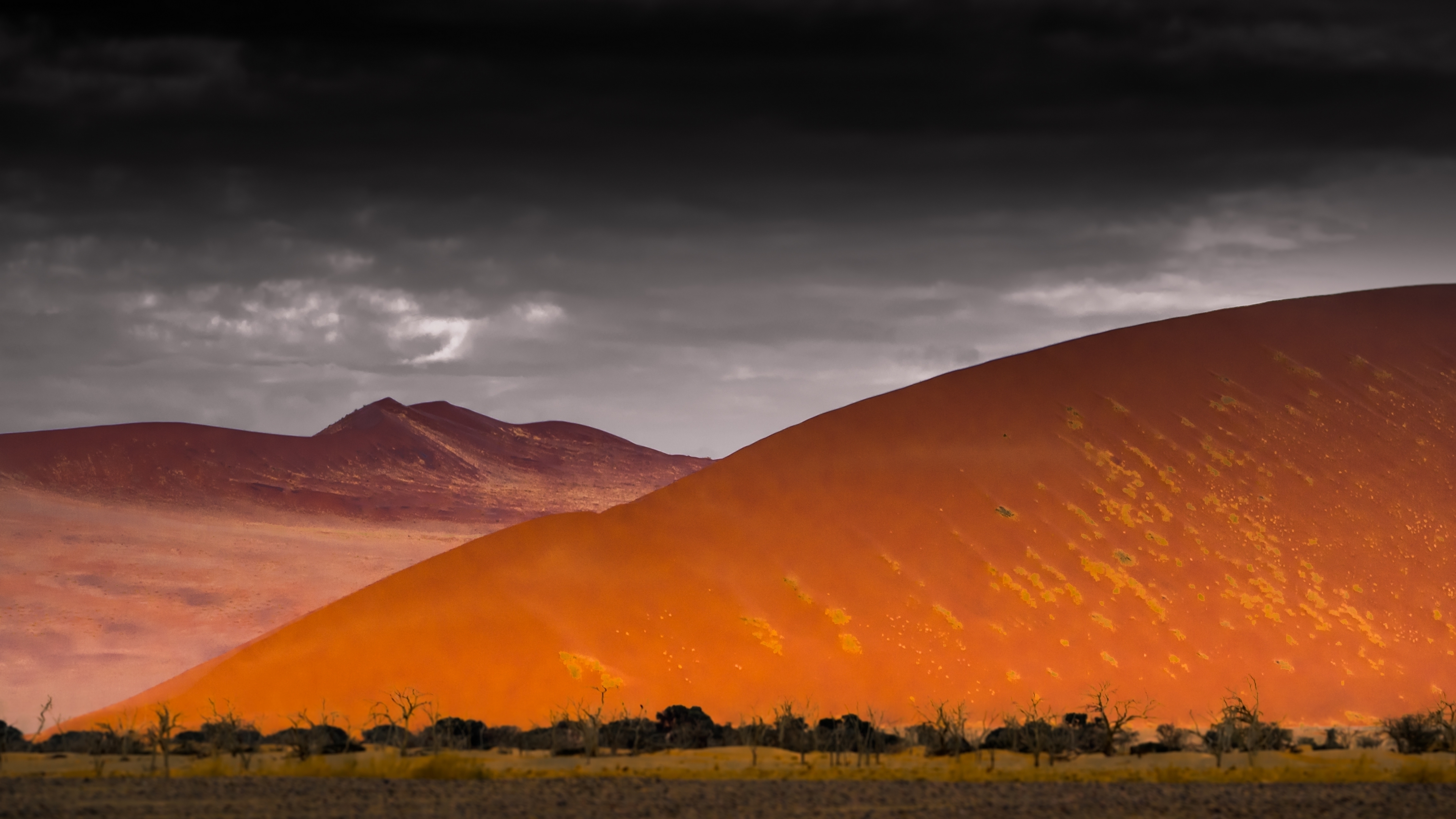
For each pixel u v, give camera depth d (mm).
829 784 26672
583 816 21891
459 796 24281
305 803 23125
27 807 22344
